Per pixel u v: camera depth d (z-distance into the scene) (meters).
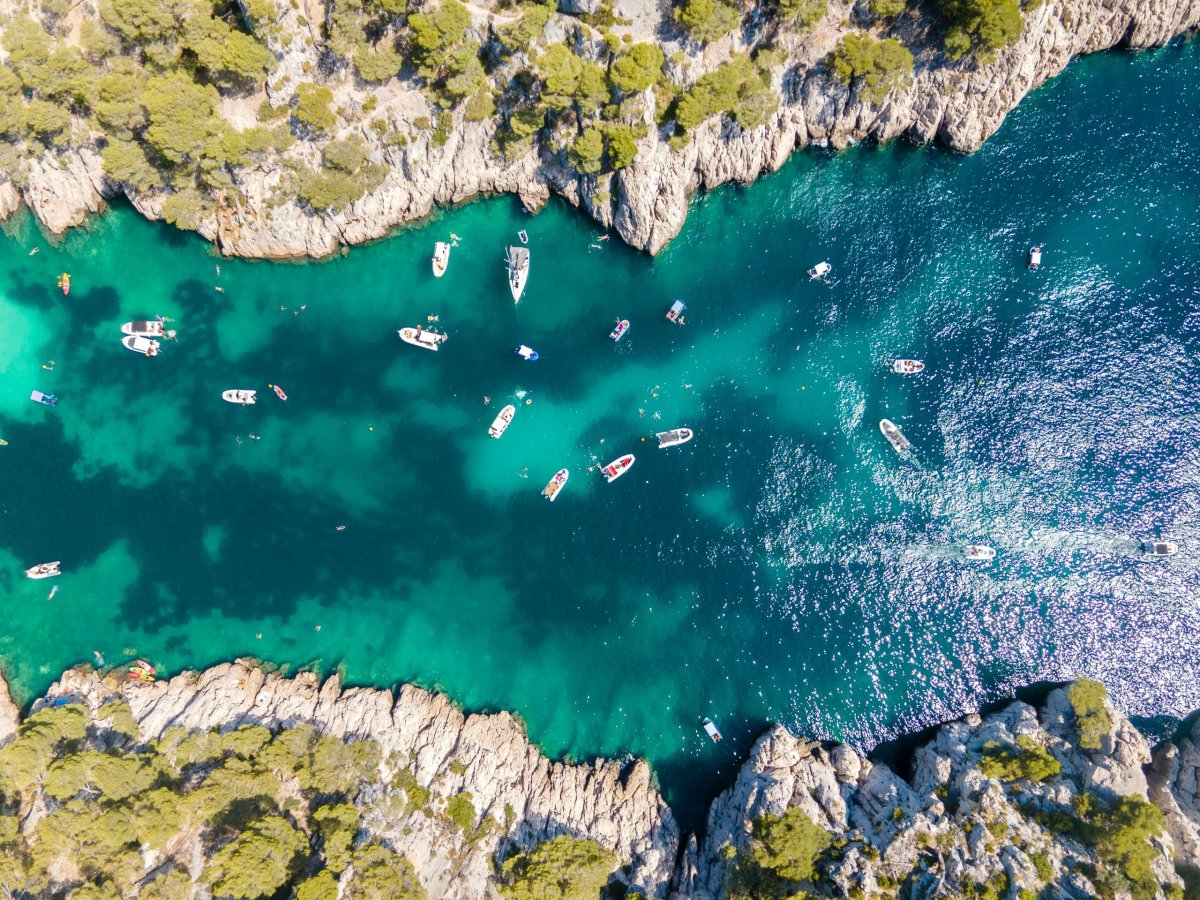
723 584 90.00
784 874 70.00
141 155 87.62
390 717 82.88
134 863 68.12
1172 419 91.75
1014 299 95.25
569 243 96.56
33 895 66.69
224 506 91.12
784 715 86.19
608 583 90.31
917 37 89.06
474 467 92.81
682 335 95.75
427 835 73.94
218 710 81.75
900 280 96.06
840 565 89.94
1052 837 71.19
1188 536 88.69
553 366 95.00
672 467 92.56
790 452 92.62
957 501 90.69
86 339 93.62
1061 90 97.94
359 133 88.44
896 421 92.94
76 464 91.56
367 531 91.06
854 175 97.69
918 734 84.88
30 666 85.69
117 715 79.38
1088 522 89.62
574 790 81.31
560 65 82.88
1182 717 83.50
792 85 91.62
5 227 93.69
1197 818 75.94
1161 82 98.31
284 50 83.31
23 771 72.62
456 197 95.69
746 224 97.19
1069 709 80.25
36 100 84.44
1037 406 92.56
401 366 94.94
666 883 76.38
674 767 84.75
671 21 84.19
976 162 97.44
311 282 95.88
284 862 68.31
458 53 82.19
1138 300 94.56
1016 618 87.56
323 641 87.56
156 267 94.69
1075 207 96.56
